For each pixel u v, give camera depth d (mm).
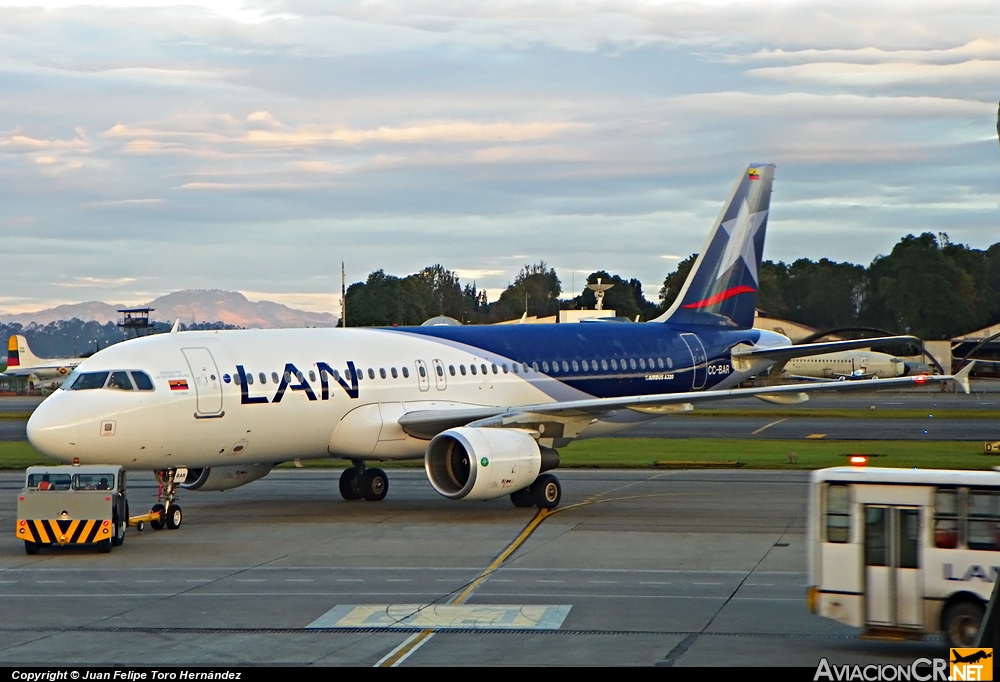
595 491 75875
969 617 32656
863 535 34000
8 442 118875
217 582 45906
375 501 72688
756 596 42625
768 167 88125
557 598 42375
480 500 68062
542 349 76125
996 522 32688
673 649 34594
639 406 66375
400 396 68812
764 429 132375
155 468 60875
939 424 138000
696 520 62656
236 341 64750
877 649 34531
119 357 60531
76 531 52594
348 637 36375
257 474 71062
